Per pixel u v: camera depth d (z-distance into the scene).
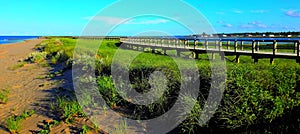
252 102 6.09
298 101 6.15
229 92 6.74
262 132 5.86
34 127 7.79
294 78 7.12
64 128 7.41
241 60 20.23
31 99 10.62
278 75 7.23
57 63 20.41
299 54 16.06
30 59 25.95
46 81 13.79
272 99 6.08
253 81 6.88
